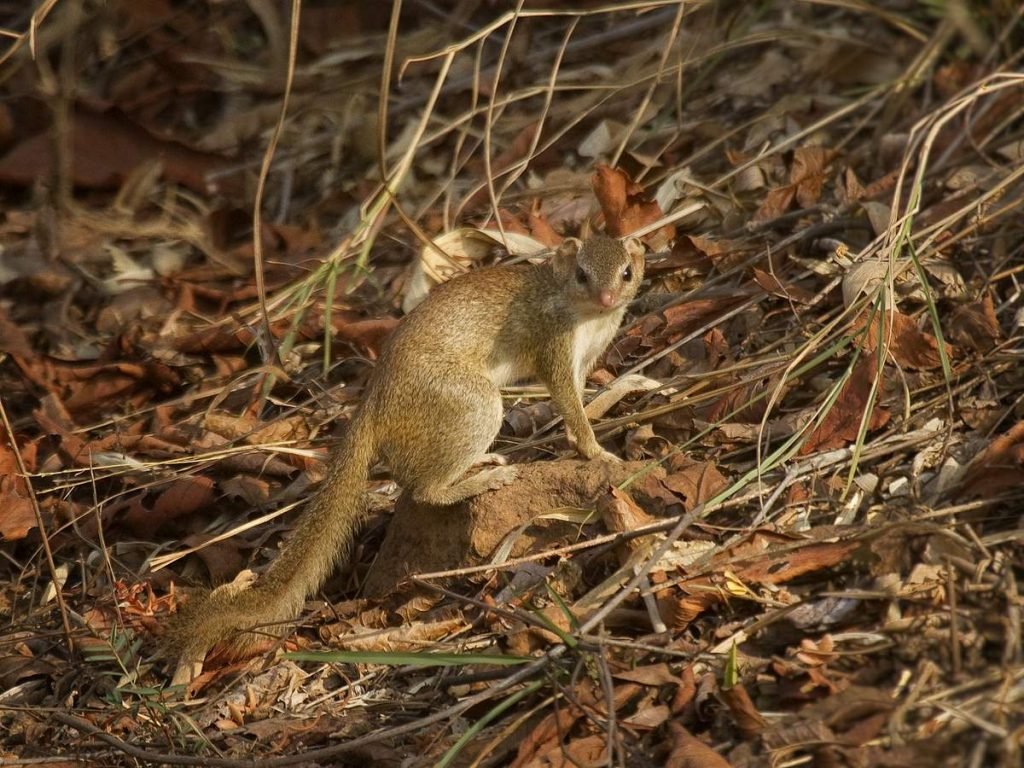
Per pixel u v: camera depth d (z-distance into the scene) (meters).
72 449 12.23
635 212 13.26
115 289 14.88
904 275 11.33
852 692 7.39
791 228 13.16
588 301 10.31
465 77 17.72
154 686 9.62
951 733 6.95
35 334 14.27
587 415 11.11
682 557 8.95
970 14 15.44
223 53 19.17
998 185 11.43
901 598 7.96
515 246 13.26
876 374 9.65
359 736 8.77
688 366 11.55
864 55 15.75
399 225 15.12
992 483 8.83
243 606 9.78
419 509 10.38
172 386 13.30
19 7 20.00
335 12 19.33
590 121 16.14
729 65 16.56
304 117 17.86
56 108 16.59
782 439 10.21
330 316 12.48
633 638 8.57
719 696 7.73
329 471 10.23
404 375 10.23
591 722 7.89
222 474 11.90
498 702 8.55
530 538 9.74
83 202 16.34
